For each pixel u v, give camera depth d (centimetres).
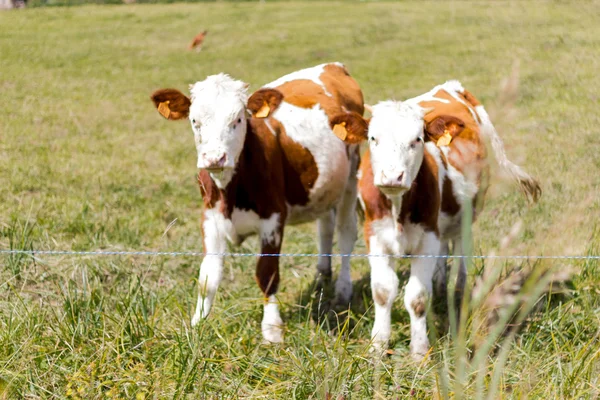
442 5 2736
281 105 722
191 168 1202
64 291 684
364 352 532
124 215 936
